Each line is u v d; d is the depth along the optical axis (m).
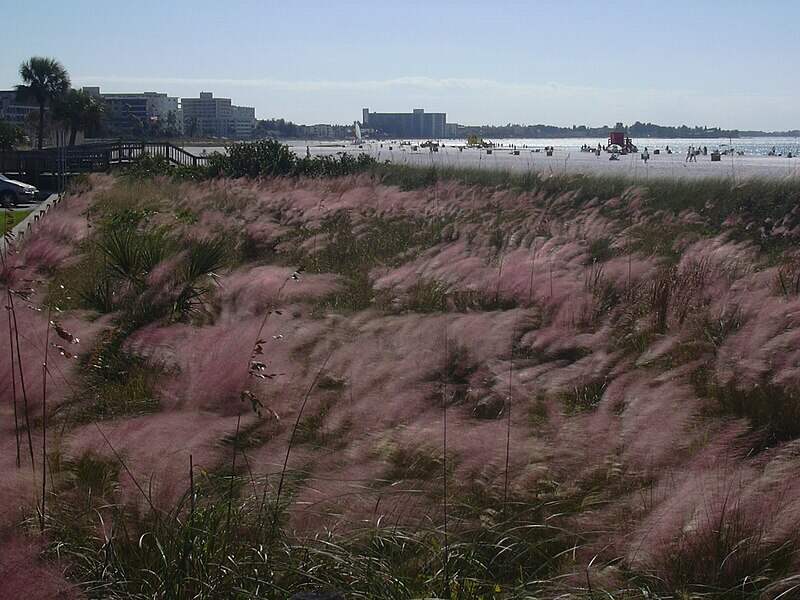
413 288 9.91
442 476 4.91
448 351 6.40
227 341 6.07
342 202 19.66
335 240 15.62
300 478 4.91
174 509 4.54
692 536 4.22
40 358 6.08
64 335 6.01
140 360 6.88
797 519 4.25
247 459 5.07
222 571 4.23
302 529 4.57
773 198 21.50
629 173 31.50
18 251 12.41
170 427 5.04
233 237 15.04
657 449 4.94
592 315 8.58
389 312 9.13
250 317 8.15
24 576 3.77
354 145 144.38
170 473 4.72
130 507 4.56
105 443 4.96
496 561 4.48
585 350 7.22
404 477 4.96
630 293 10.09
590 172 30.64
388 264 12.79
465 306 9.27
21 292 7.17
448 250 11.23
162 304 9.23
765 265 12.77
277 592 4.17
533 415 5.71
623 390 5.74
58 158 45.28
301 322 7.15
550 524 4.63
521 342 7.15
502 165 41.22
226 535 4.41
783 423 5.96
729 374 6.48
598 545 4.38
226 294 8.93
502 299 9.23
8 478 4.48
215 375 5.58
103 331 7.32
